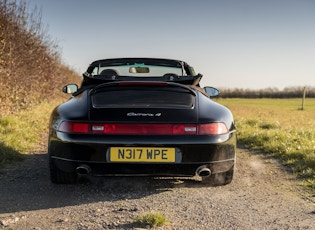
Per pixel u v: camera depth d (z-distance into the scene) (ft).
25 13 40.75
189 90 13.12
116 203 11.53
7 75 32.48
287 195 12.59
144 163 11.70
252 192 12.89
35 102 42.98
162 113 11.91
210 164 12.07
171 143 11.68
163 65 17.02
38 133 26.78
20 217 10.30
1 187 13.23
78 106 12.46
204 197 12.22
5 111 31.58
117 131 11.70
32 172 15.44
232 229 9.49
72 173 13.06
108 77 14.88
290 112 74.59
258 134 25.36
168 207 11.16
